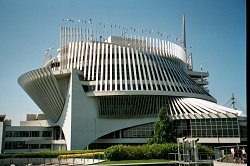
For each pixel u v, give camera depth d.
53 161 54.19
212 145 68.12
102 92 73.19
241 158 27.62
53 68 84.12
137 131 74.94
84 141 71.75
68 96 73.75
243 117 69.25
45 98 77.12
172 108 74.00
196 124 69.00
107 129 74.50
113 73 76.12
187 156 37.62
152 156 47.88
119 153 46.31
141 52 79.06
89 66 77.31
